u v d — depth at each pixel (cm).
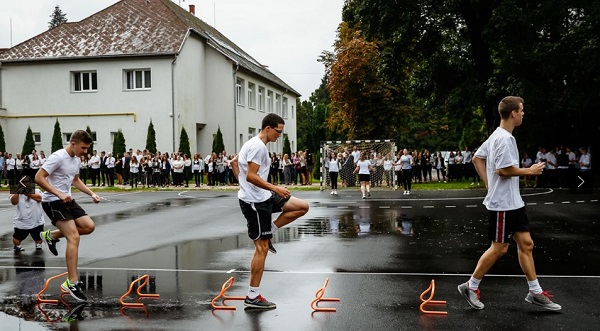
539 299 561
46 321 544
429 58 3066
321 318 545
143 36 3553
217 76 3891
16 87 3597
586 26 2486
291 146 5650
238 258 897
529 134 3027
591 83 2575
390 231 1200
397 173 2762
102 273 781
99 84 3509
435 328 505
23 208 998
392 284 691
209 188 2869
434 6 2709
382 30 2762
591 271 756
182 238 1138
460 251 939
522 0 2536
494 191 567
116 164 3111
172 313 569
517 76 2577
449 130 6372
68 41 3625
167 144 3444
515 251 923
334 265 823
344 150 3019
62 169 664
